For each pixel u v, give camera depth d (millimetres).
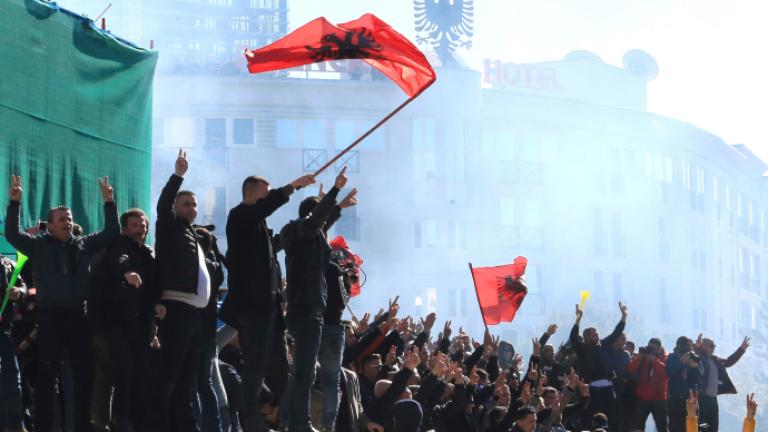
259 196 21547
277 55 24344
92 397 22578
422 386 27578
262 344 21172
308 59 24422
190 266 21062
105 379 22641
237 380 24328
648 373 39062
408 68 25234
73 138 30797
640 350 39344
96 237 22578
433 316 33344
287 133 96625
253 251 21156
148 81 34062
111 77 32406
